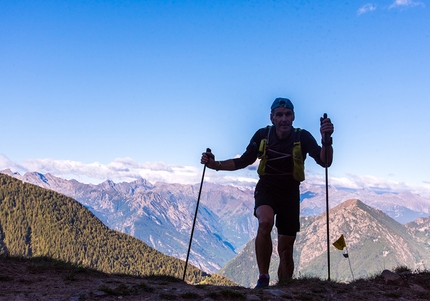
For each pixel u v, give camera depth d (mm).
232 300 2732
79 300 2602
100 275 3758
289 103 3668
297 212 3803
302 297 2895
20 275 3340
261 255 3518
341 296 3004
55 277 3379
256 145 3867
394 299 3010
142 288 2984
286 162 3654
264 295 2875
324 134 3508
